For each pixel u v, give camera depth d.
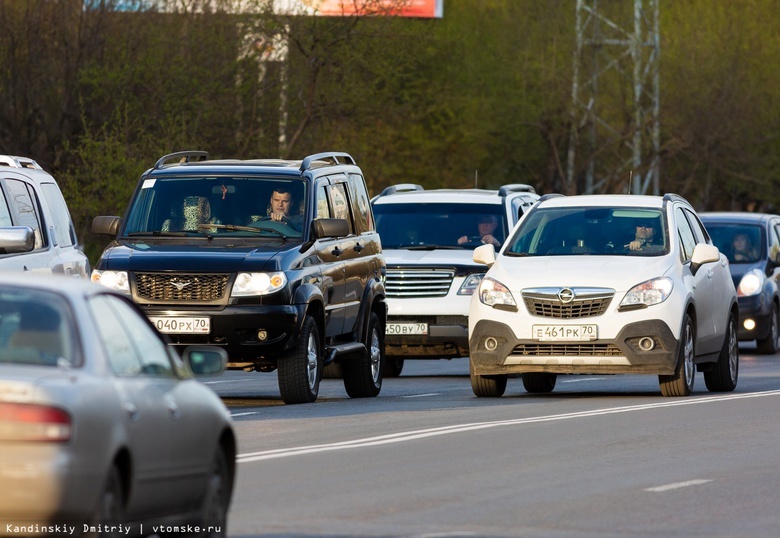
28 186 50.53
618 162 195.75
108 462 22.39
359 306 59.81
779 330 93.31
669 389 55.94
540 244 58.03
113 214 119.94
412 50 154.50
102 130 122.38
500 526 29.39
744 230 92.38
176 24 136.75
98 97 132.88
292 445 41.50
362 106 147.62
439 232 73.50
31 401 21.72
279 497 32.62
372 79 148.25
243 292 52.84
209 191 56.94
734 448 41.16
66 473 21.58
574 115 188.38
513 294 54.91
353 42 145.88
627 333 53.94
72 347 23.31
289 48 144.00
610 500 32.56
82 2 133.12
